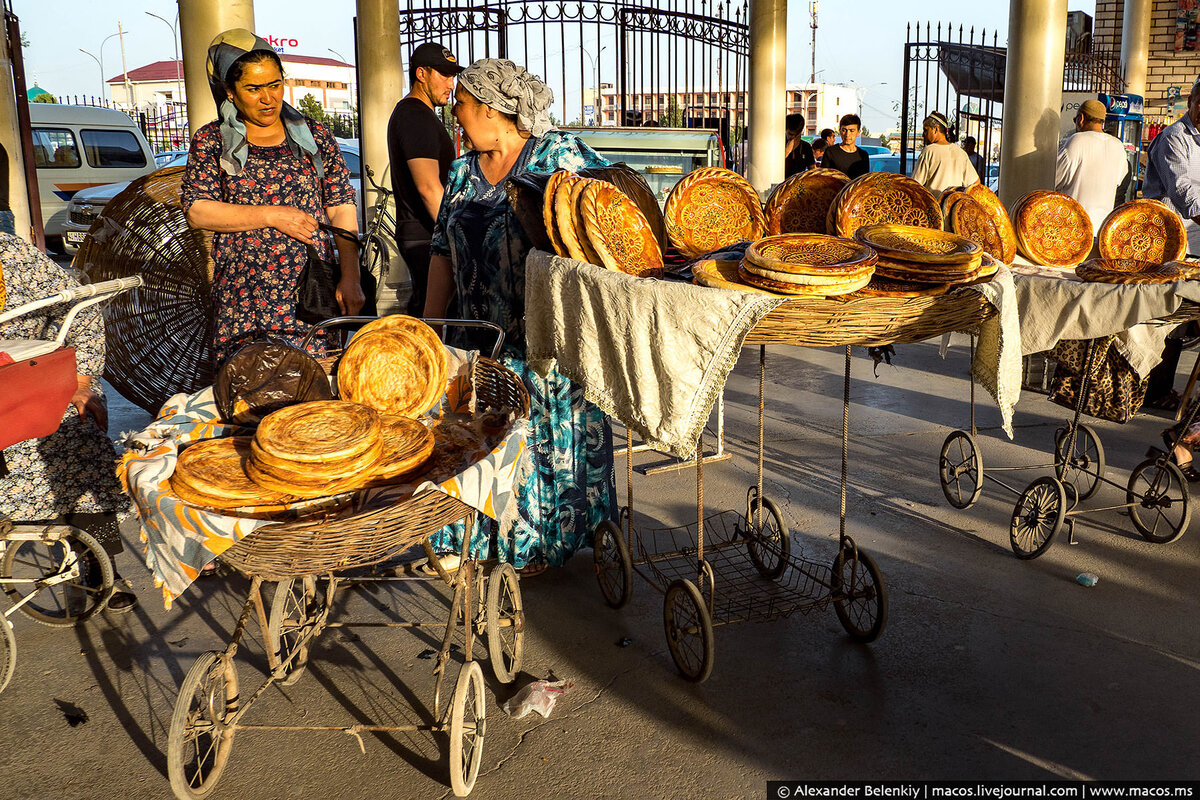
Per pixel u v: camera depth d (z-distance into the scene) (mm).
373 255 7160
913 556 4270
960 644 3508
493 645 3119
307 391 3014
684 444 2762
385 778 2797
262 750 2926
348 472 2404
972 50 11367
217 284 4086
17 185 6691
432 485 2395
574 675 3338
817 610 3773
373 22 7668
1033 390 7027
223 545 2225
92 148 15242
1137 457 5535
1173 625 3629
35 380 2945
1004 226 4586
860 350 8523
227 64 3771
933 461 5523
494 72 3428
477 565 3123
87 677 3344
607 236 3051
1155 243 4629
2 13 6559
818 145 12047
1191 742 2918
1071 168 6773
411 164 5031
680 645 3498
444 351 3119
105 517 3777
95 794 2734
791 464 5492
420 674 3338
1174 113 14914
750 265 2754
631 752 2902
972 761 2840
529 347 3311
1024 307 4227
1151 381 6391
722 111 11742
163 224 5410
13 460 3635
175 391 5562
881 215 3441
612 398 2941
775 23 11148
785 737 2971
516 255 3604
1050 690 3207
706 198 3586
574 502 3910
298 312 4055
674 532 4543
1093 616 3705
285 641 3396
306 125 4094
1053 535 4117
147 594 3961
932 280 2854
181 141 28141
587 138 9805
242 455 2654
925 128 7516
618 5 10680
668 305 2713
